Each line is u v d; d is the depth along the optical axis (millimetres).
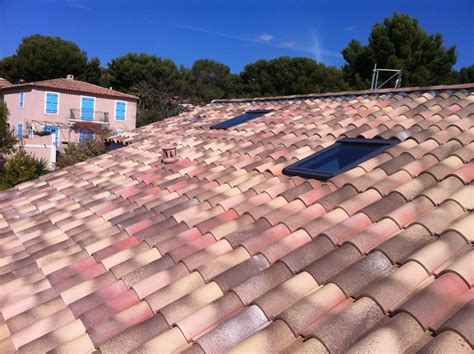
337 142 6172
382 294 2508
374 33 32688
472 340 2047
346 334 2328
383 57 31719
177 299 3219
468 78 32781
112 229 5152
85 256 4629
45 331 3375
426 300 2361
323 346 2307
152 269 3814
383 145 5375
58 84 41938
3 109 30594
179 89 48312
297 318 2547
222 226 4211
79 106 42844
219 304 2959
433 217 3236
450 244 2871
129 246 4547
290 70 44312
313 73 43219
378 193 4035
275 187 4953
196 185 5969
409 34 31219
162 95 46719
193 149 8039
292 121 8195
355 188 4254
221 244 3875
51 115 41312
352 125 6820
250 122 9109
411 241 3033
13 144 29656
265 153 6586
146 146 9414
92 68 52875
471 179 3867
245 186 5355
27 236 5699
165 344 2727
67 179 8156
